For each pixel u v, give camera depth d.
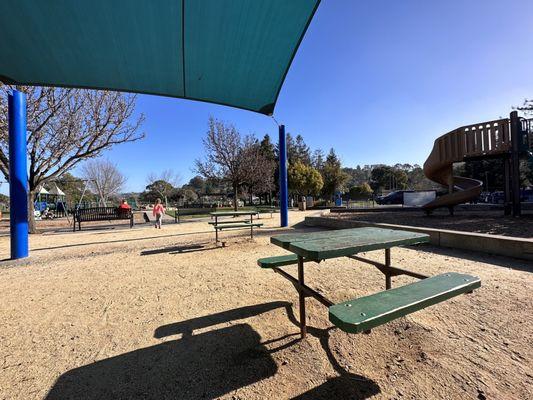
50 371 1.86
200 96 6.20
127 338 2.26
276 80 5.65
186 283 3.61
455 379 1.65
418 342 2.04
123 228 11.05
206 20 3.97
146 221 14.26
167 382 1.71
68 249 6.30
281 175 9.59
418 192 16.34
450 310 2.51
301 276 2.21
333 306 1.60
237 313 2.65
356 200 32.09
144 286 3.54
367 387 1.61
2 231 11.20
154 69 5.11
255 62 5.01
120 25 3.99
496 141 8.91
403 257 4.50
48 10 3.65
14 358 2.02
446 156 10.16
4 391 1.67
